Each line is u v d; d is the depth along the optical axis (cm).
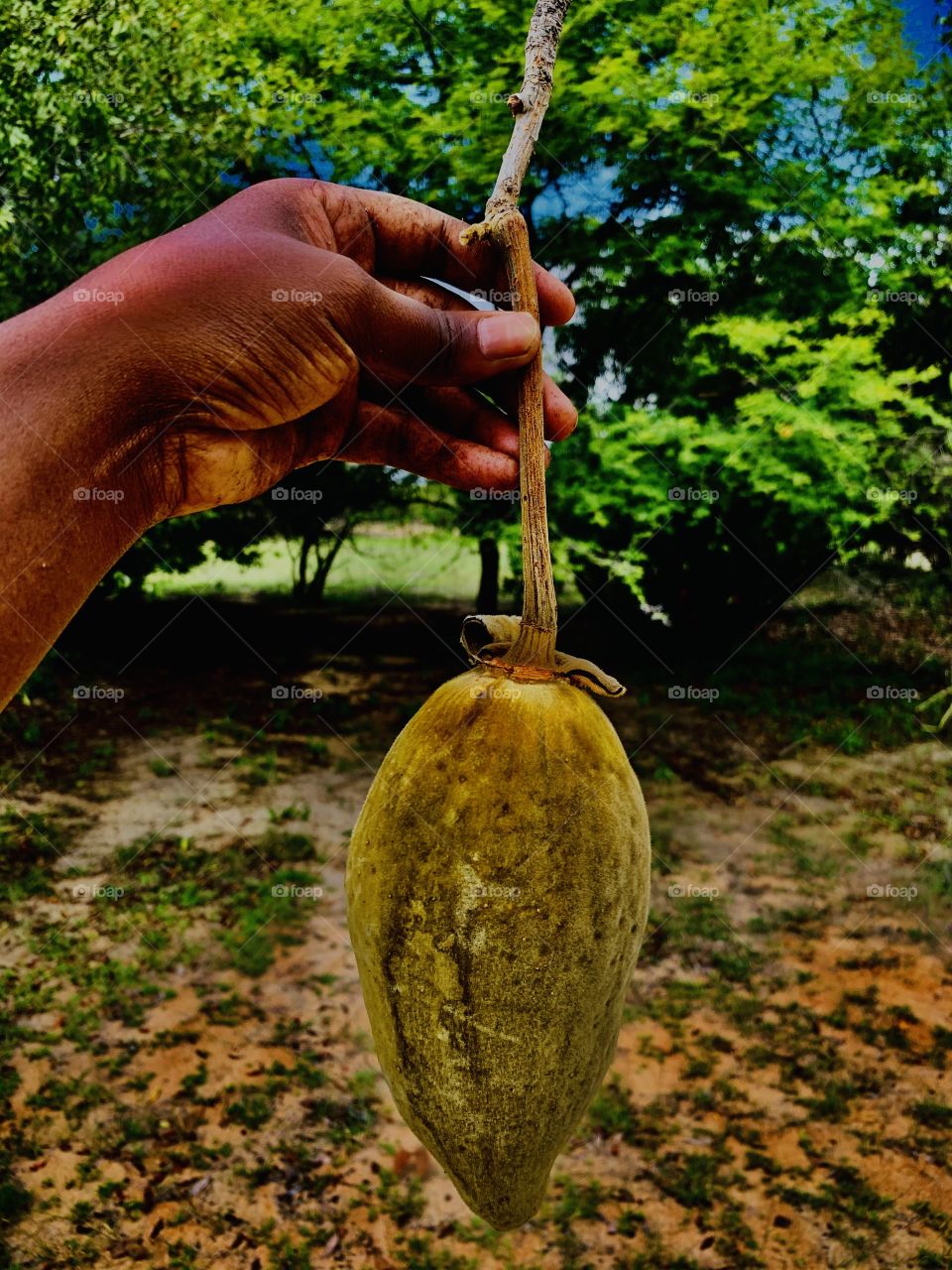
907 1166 414
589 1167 417
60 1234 373
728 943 579
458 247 136
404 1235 383
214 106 657
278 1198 397
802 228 709
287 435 117
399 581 1239
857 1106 448
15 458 81
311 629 1218
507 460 133
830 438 688
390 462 134
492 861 93
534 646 105
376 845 99
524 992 92
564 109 679
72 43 620
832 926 600
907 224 742
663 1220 389
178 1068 464
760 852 688
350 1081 462
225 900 610
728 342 751
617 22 695
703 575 1085
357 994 524
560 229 759
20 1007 499
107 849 662
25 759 795
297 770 807
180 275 99
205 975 535
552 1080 94
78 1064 463
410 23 669
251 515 952
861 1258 368
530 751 97
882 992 534
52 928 570
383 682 1027
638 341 785
